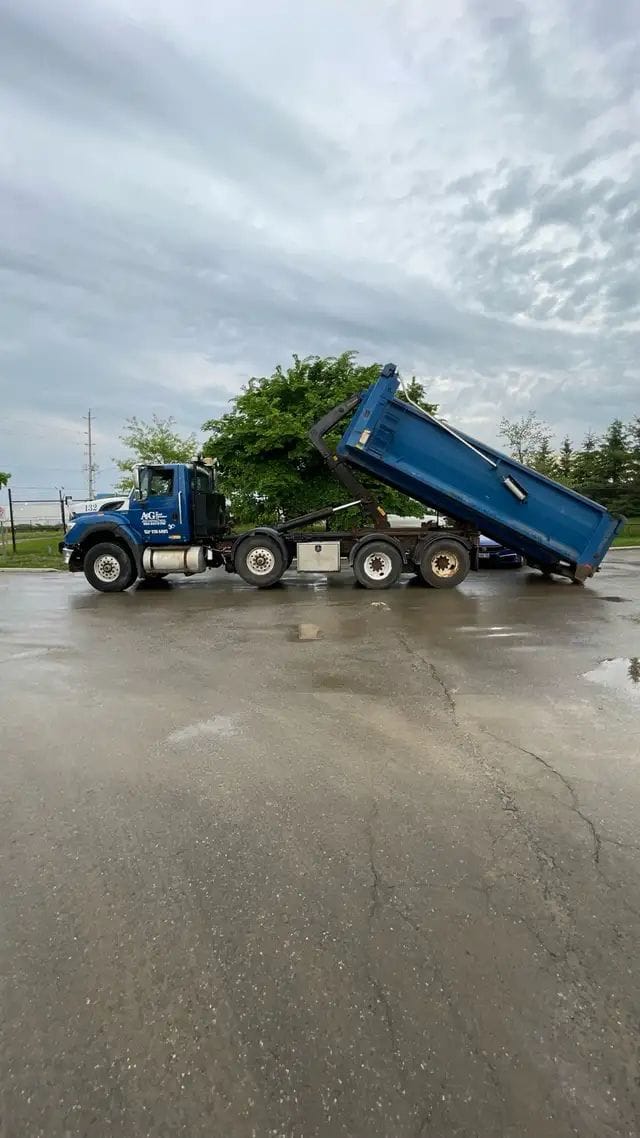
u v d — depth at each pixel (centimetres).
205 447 2236
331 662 641
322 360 2252
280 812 328
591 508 1170
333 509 1325
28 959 224
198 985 211
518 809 328
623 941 230
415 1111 167
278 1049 186
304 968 218
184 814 328
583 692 530
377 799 341
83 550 1309
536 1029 192
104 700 521
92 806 338
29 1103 171
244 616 934
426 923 241
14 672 618
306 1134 161
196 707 500
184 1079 177
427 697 519
